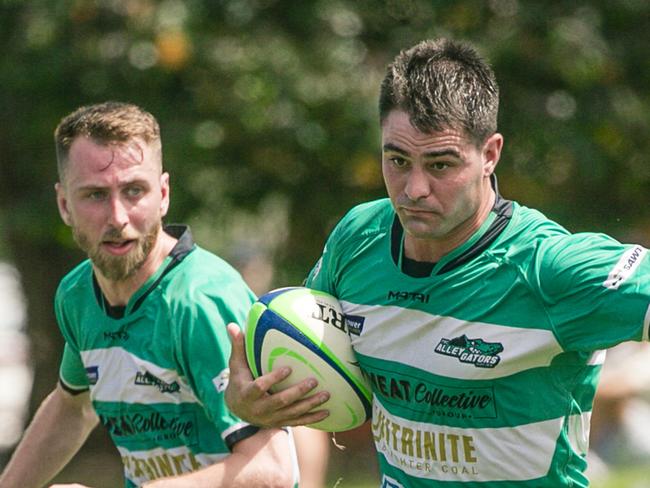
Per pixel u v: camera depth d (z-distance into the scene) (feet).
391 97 47.34
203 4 122.01
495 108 48.29
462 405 50.29
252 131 121.49
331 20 124.67
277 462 53.62
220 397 55.01
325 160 124.77
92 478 146.51
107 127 57.31
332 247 54.60
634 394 114.83
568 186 128.88
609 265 46.62
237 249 150.61
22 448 67.87
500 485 51.19
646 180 128.77
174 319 56.90
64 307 62.64
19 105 127.03
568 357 49.34
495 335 48.96
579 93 124.16
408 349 51.06
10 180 134.21
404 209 47.44
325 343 52.42
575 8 123.44
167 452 58.95
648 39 126.62
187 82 123.54
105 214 57.36
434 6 123.75
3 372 202.59
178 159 120.47
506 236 49.52
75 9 119.24
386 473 54.75
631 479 111.04
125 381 59.26
